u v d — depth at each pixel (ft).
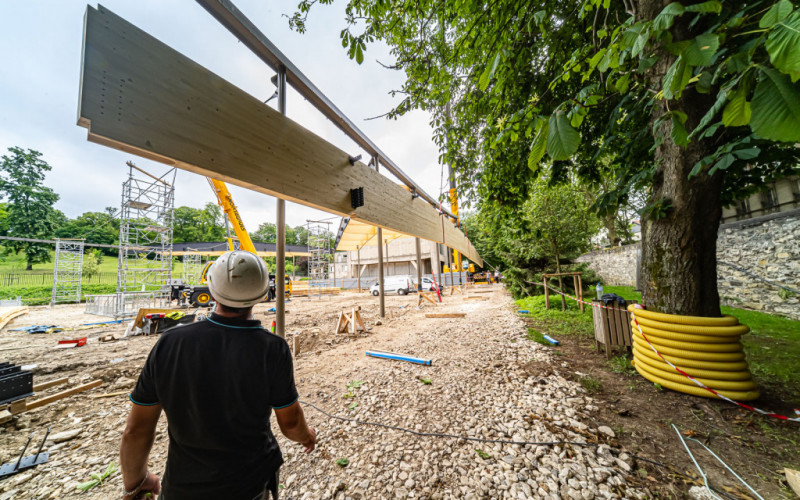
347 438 8.41
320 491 6.49
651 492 5.81
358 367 14.34
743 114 3.27
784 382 9.44
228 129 9.59
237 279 3.30
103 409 11.37
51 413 11.05
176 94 8.13
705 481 5.89
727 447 6.85
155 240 49.67
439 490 6.29
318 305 44.55
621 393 9.63
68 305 56.24
